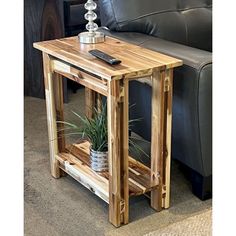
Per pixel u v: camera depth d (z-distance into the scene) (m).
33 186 2.02
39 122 2.67
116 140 1.57
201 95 1.65
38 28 2.85
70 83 3.09
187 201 1.89
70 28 2.95
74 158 2.00
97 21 2.89
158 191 1.78
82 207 1.86
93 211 1.83
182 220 1.75
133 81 2.02
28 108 2.87
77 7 2.91
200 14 2.21
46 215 1.81
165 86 1.64
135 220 1.76
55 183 2.04
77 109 2.83
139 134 2.12
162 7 2.12
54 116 1.98
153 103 1.68
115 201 1.67
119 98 1.52
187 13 2.19
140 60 1.63
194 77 1.64
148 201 1.88
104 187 1.75
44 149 2.36
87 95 2.17
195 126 1.71
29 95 3.07
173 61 1.62
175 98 1.77
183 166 2.15
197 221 1.75
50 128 2.01
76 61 1.64
